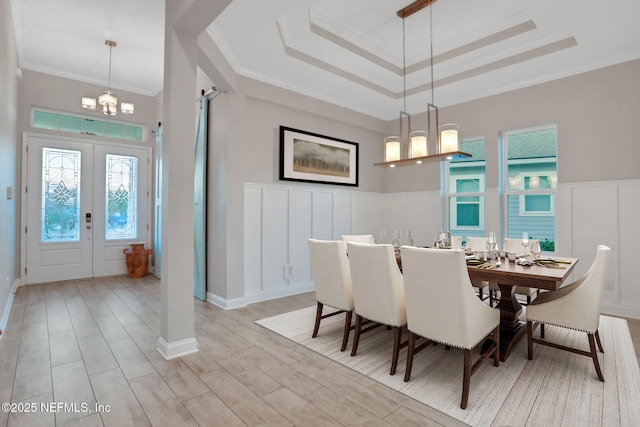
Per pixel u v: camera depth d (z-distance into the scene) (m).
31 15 3.71
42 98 5.07
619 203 3.66
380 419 1.81
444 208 5.41
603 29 3.16
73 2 3.48
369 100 5.16
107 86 5.62
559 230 4.07
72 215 5.37
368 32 3.74
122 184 5.82
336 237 5.21
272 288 4.44
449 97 4.97
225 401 1.98
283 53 3.71
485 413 1.86
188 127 2.66
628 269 3.59
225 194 3.92
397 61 4.38
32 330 3.14
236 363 2.48
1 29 2.92
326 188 5.10
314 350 2.73
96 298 4.31
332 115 5.09
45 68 5.05
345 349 2.74
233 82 3.90
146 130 6.07
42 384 2.16
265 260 4.38
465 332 1.94
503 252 3.18
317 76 4.32
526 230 4.54
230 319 3.53
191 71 2.68
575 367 2.40
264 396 2.03
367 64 4.25
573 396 2.02
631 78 3.60
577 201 3.93
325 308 3.94
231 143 3.95
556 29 3.44
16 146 4.69
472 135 4.90
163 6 3.54
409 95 4.95
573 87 3.99
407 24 3.58
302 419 1.81
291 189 4.66
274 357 2.59
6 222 3.47
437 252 2.00
